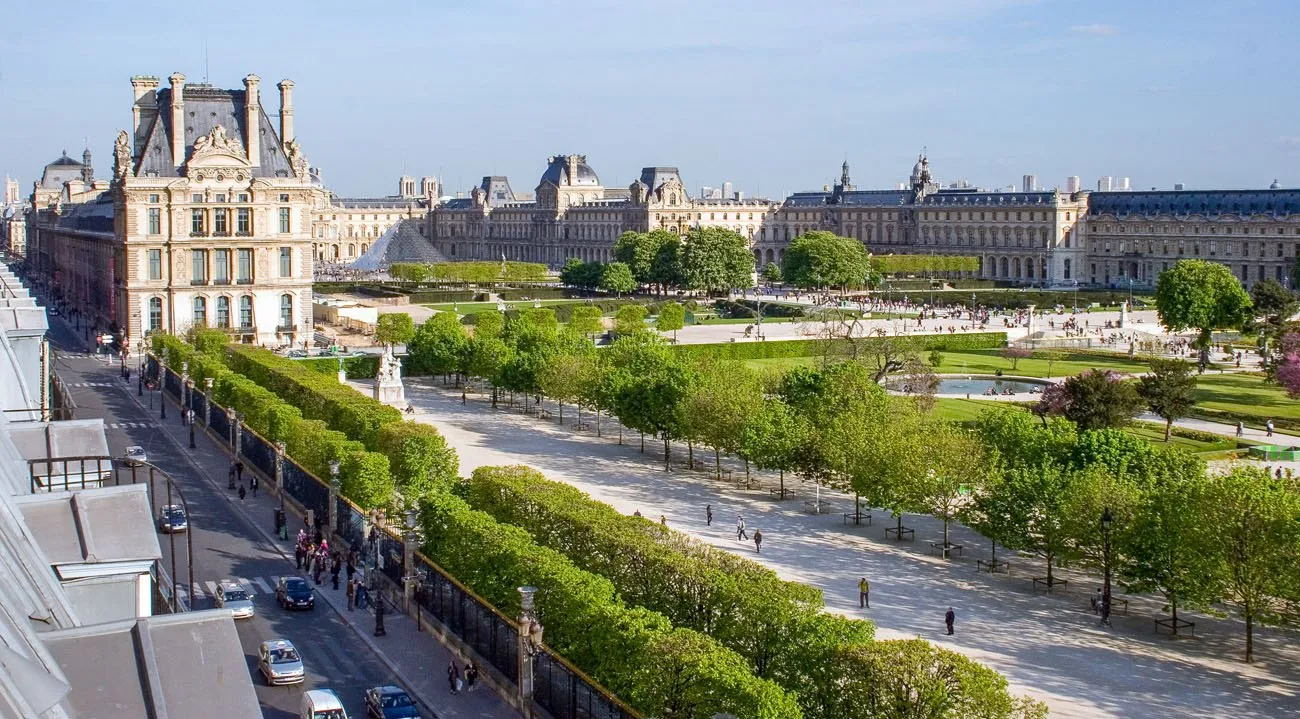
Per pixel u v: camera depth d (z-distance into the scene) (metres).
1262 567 111.50
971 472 145.38
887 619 122.56
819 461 168.50
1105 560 124.19
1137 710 101.00
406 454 156.12
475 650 111.56
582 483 181.75
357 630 121.25
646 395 199.00
